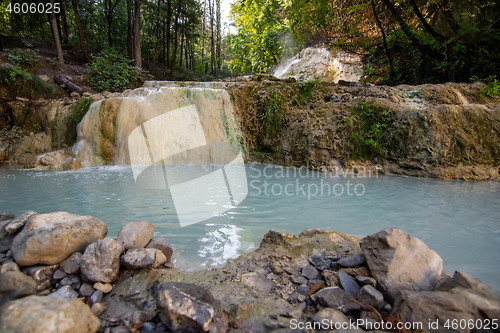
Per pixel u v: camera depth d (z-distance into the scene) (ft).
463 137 19.07
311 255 7.48
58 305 4.71
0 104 30.76
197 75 78.64
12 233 7.80
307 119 24.06
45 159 23.07
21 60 36.04
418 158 19.61
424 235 9.18
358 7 33.04
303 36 37.50
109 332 4.98
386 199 13.64
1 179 17.93
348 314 5.50
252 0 55.42
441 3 28.48
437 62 29.58
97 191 14.98
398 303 5.24
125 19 69.82
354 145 21.72
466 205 12.55
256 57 59.41
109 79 41.52
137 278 6.46
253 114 27.43
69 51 51.39
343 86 27.58
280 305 5.70
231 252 8.07
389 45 36.01
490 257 7.57
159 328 5.08
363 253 6.72
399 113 21.03
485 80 25.44
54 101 30.30
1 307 4.62
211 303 5.26
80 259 6.63
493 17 25.41
